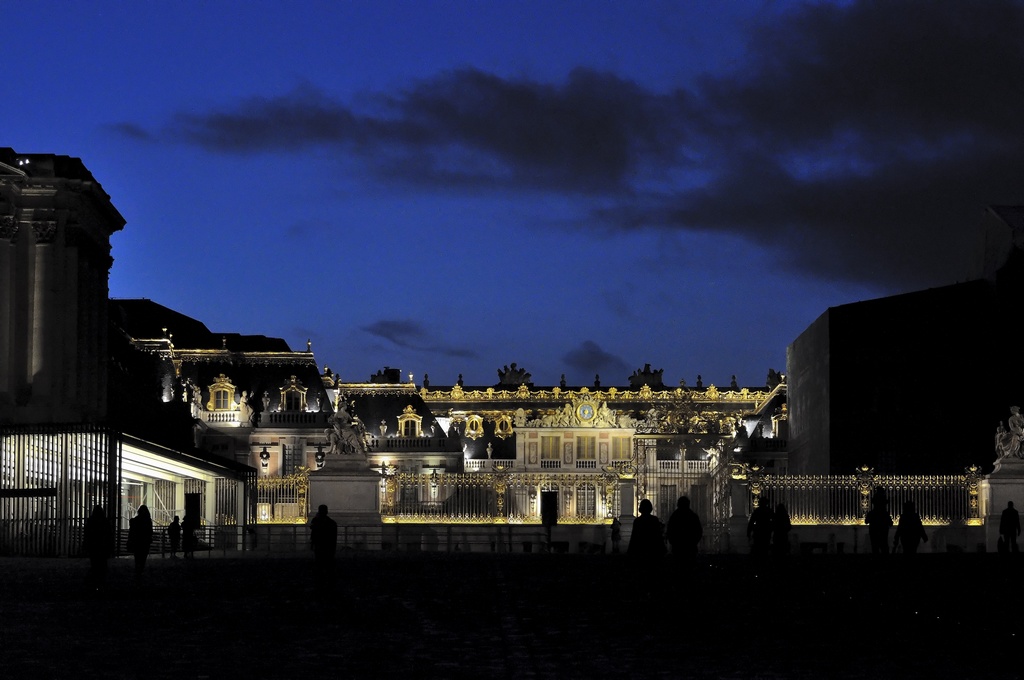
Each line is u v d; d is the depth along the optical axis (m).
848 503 71.81
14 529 53.62
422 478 81.31
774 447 104.75
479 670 23.06
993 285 91.44
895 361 91.06
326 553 35.19
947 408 90.25
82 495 53.62
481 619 29.55
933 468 89.69
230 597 33.81
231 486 74.00
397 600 33.09
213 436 103.81
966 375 90.38
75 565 46.03
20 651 24.69
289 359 107.38
